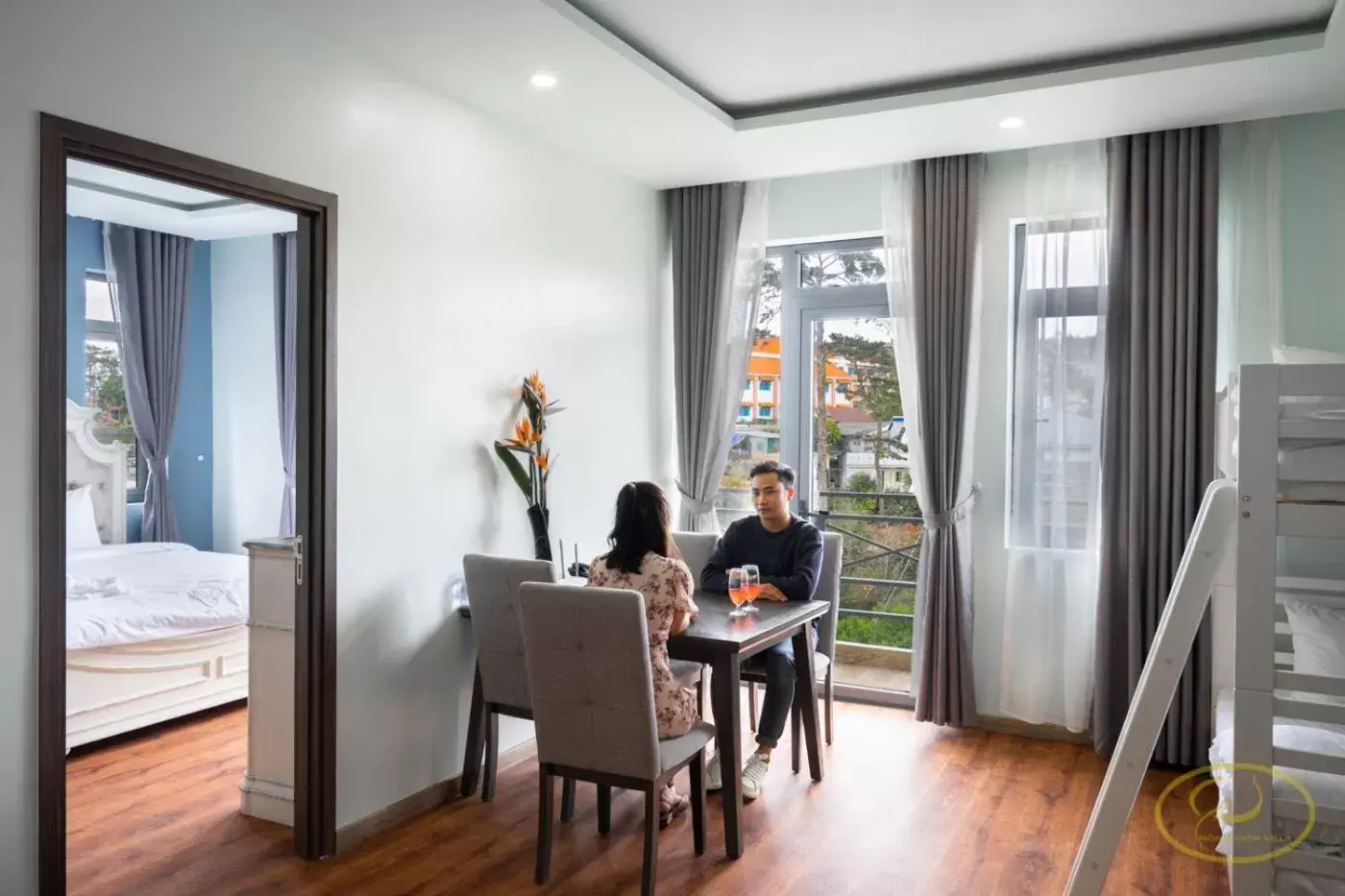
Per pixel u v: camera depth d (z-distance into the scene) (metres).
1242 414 1.90
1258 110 3.70
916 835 3.27
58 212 2.33
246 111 2.80
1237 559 1.91
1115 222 4.04
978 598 4.49
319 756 3.08
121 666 4.06
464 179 3.67
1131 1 3.00
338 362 3.13
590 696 2.78
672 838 3.24
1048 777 3.83
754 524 4.08
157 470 6.02
